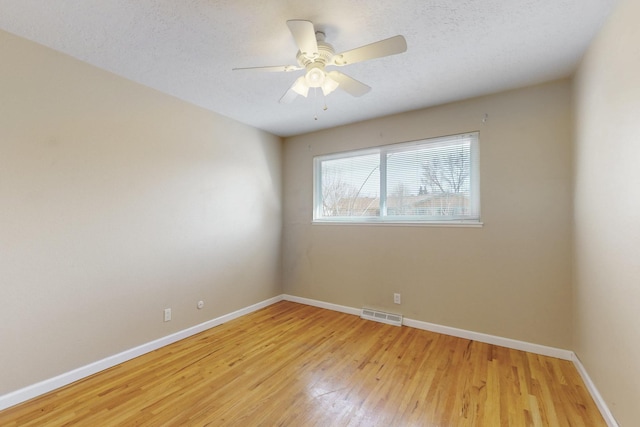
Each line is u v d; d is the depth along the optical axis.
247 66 2.29
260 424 1.69
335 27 1.81
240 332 3.04
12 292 1.86
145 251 2.59
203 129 3.11
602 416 1.74
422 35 1.89
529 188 2.60
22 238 1.90
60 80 2.08
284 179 4.21
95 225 2.26
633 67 1.39
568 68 2.31
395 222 3.30
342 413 1.79
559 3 1.60
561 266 2.48
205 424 1.69
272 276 4.04
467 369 2.29
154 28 1.82
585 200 2.09
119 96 2.41
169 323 2.77
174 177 2.83
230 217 3.41
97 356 2.25
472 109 2.87
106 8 1.63
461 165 2.98
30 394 1.91
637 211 1.36
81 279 2.18
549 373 2.21
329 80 1.91
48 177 2.02
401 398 1.93
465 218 2.95
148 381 2.13
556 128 2.50
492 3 1.61
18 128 1.89
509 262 2.68
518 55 2.13
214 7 1.63
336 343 2.77
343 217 3.77
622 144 1.51
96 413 1.78
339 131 3.74
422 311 3.12
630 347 1.44
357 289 3.57
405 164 3.31
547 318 2.52
